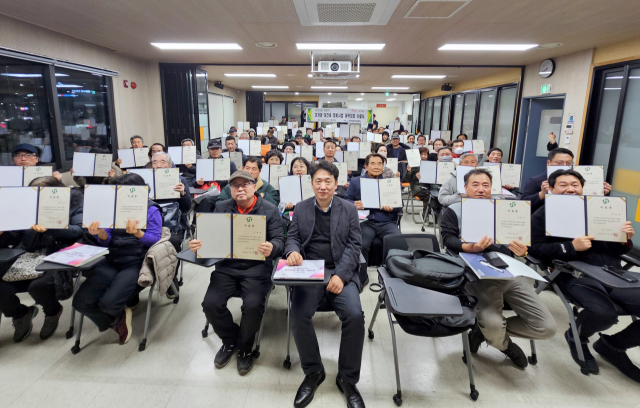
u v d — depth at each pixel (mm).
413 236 2211
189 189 3596
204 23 3859
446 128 10656
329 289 1785
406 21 3697
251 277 2049
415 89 12344
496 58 5785
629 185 4066
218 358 1986
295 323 1755
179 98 6777
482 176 2102
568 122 5164
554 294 2852
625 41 4168
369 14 3480
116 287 2047
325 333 2320
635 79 4035
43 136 4191
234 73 8320
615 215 1964
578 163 4926
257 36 4465
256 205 2188
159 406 1695
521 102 6531
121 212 2043
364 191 3074
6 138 3668
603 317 1859
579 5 3092
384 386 1850
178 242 2752
